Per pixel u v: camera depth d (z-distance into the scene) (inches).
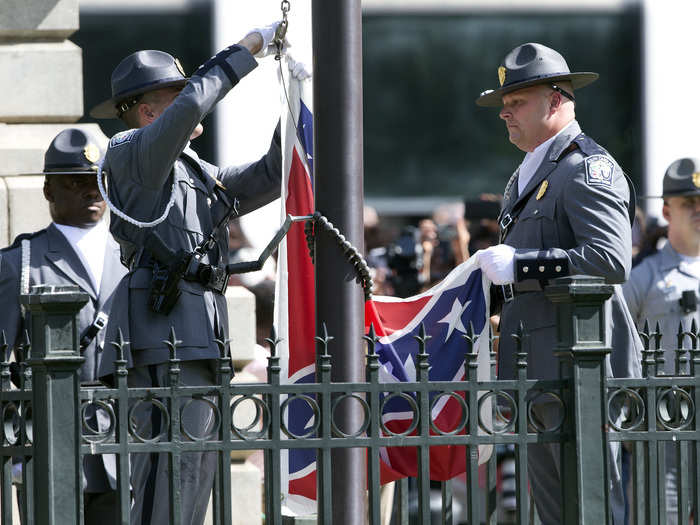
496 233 1062.4
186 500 612.7
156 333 613.6
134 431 536.4
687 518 597.0
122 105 682.8
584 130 1829.5
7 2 892.6
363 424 556.7
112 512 721.6
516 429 569.6
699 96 1793.8
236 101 1549.0
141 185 620.1
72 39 1640.0
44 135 888.3
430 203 1861.5
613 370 674.2
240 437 546.0
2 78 888.3
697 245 947.3
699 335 608.7
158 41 1644.9
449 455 675.4
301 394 550.9
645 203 1764.3
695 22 1790.1
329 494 552.4
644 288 945.5
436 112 1865.2
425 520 560.4
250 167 704.4
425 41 1855.3
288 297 686.5
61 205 739.4
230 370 544.4
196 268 622.2
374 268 1216.2
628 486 938.7
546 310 644.7
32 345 533.0
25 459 550.3
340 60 618.8
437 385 562.9
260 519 863.1
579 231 637.9
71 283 727.1
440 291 698.2
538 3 1835.6
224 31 1636.3
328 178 621.6
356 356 623.5
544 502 660.1
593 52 1829.5
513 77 671.1
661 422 593.6
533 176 671.1
